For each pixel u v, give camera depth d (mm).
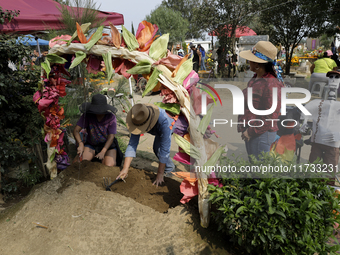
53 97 3240
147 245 2412
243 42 9602
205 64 14672
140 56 2516
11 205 3375
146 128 2932
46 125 3426
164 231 2514
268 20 11305
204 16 11883
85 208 2775
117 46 2564
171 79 2418
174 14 17203
